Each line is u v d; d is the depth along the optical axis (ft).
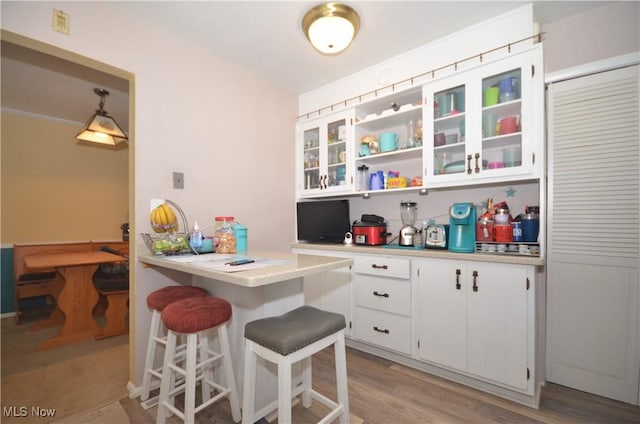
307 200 10.22
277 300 5.11
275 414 5.19
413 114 7.75
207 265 4.41
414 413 5.28
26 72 8.27
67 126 12.55
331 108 9.30
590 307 5.88
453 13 6.16
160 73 6.52
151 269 6.28
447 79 6.73
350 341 8.19
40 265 8.14
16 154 11.41
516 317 5.51
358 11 6.04
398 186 7.74
